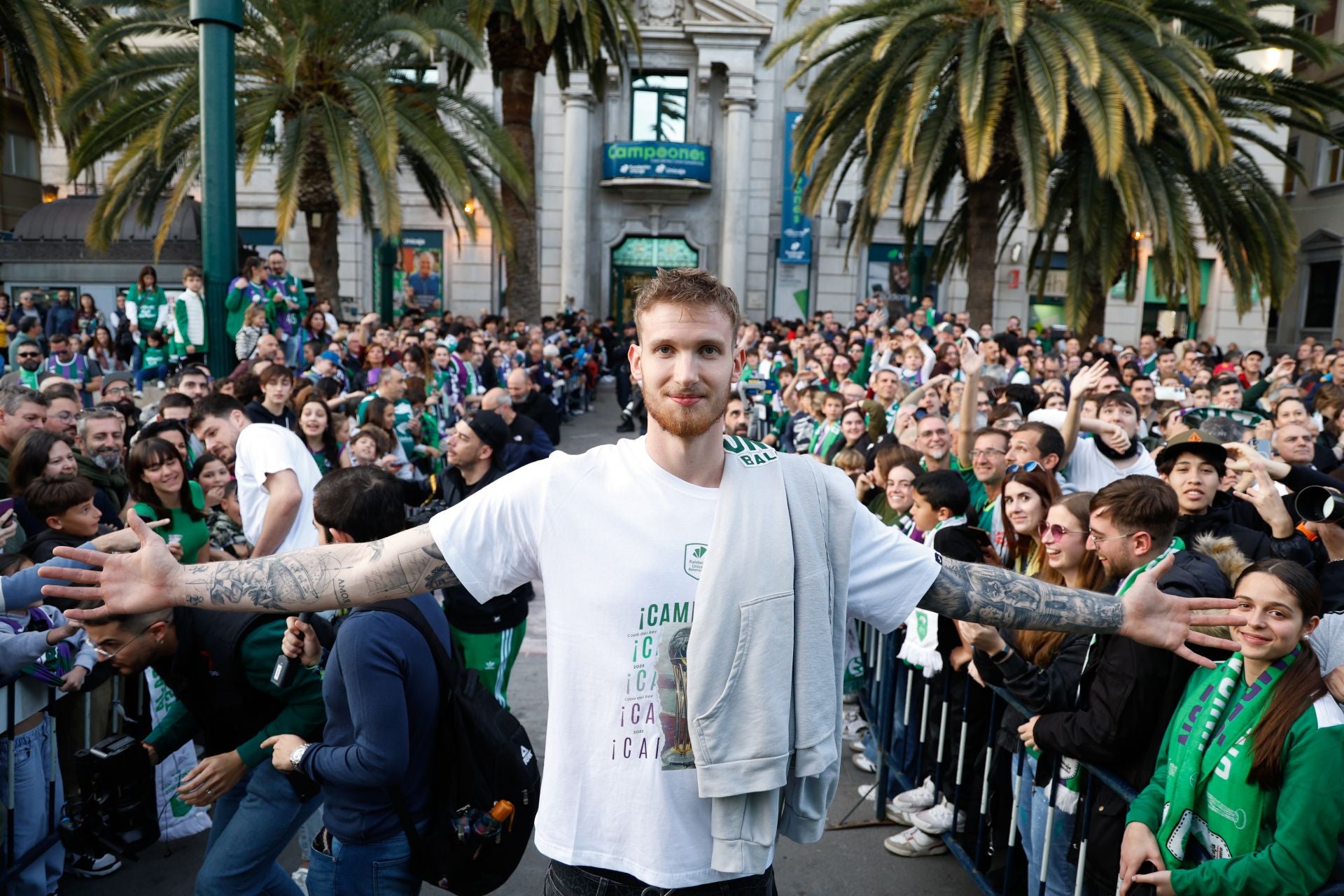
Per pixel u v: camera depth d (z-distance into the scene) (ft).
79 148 42.63
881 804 13.47
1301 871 7.11
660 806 5.16
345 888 7.97
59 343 37.37
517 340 47.62
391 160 40.75
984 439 15.93
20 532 12.93
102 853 8.68
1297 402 18.67
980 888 11.60
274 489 12.39
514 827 8.03
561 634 5.26
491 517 5.36
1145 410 25.85
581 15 53.16
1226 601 5.65
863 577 5.49
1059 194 49.70
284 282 36.91
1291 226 49.11
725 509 5.16
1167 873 7.66
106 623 7.93
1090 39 37.63
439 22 45.47
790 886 11.80
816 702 5.16
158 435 14.32
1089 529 10.41
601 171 82.28
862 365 41.63
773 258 82.53
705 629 5.03
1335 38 80.94
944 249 61.77
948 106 44.14
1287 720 7.32
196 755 12.97
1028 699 9.53
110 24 43.57
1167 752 8.38
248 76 45.03
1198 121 39.75
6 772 9.89
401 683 7.66
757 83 80.38
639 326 5.31
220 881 8.34
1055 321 82.28
